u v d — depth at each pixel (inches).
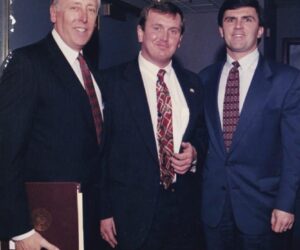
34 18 79.7
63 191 54.8
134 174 74.7
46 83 58.6
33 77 57.1
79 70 65.9
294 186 76.5
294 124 76.4
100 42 148.5
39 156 59.1
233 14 79.2
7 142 54.4
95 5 64.4
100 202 75.1
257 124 77.6
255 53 81.4
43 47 61.3
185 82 81.2
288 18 269.0
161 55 75.6
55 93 59.2
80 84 62.3
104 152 73.9
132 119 75.0
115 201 75.8
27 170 59.1
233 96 80.2
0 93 55.6
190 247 79.0
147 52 76.9
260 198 78.8
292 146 76.5
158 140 75.1
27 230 54.7
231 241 82.0
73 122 60.7
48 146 59.2
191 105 79.4
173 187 75.7
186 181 78.1
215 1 199.9
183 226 77.6
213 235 81.7
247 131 77.9
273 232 80.0
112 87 76.4
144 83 77.6
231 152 79.1
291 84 77.0
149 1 177.3
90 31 65.0
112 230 77.4
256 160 78.6
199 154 81.4
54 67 60.2
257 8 80.0
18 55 57.1
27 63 56.8
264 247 79.6
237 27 78.7
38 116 58.9
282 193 77.0
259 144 78.2
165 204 75.1
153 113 76.3
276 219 77.1
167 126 75.5
